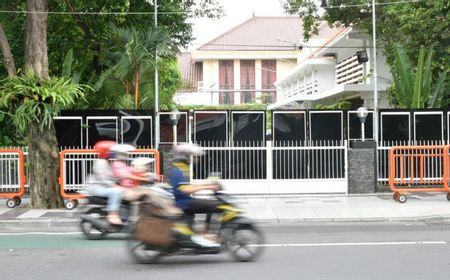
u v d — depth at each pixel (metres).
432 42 21.20
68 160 15.88
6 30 21.20
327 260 8.88
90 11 22.92
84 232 11.12
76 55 23.38
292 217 13.65
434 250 9.65
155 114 18.09
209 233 8.91
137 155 16.41
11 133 20.33
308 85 40.22
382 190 18.00
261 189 17.66
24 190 16.23
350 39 28.88
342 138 18.70
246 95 62.31
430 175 17.56
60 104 15.12
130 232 8.79
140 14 23.00
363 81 28.02
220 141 18.31
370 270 8.13
